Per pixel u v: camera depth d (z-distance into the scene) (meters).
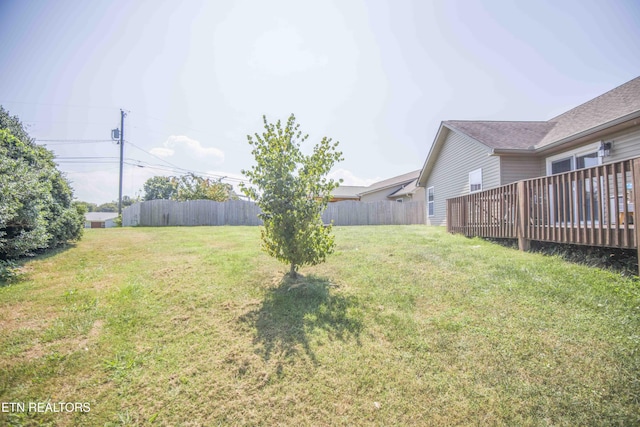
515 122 11.69
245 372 2.50
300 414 2.10
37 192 5.70
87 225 42.62
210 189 24.81
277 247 4.34
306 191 4.39
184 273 4.84
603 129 6.63
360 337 2.98
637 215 3.77
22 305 3.60
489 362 2.51
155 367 2.54
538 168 9.30
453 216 9.11
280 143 4.32
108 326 3.15
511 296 3.63
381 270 4.87
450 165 12.82
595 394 2.11
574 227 4.79
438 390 2.26
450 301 3.64
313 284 4.27
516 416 2.00
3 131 6.23
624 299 3.26
